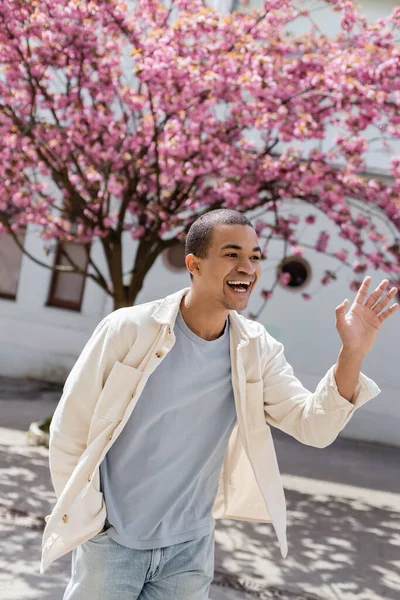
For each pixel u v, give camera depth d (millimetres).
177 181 7457
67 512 1992
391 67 6250
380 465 9078
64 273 11531
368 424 10633
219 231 1954
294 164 7027
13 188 7758
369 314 1983
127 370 1989
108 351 2027
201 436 2072
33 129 7211
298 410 2121
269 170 7004
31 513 5184
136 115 8195
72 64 7141
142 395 2010
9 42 6727
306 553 5188
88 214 7895
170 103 6867
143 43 6730
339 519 6316
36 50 6973
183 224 7691
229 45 6719
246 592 4246
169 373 2012
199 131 7086
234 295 1972
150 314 2037
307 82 6645
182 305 2082
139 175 7355
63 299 11562
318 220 10742
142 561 2033
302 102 6867
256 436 2195
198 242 1991
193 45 6746
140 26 7148
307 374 10898
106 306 11336
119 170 7391
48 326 11414
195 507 2137
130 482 2043
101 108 7398
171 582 2080
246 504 2395
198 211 9367
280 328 10953
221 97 6676
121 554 2012
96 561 2025
